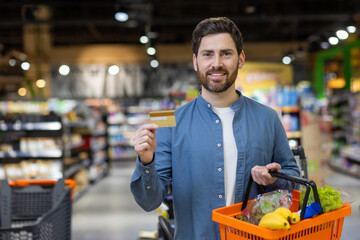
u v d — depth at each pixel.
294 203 1.62
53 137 7.29
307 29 18.28
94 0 12.48
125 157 15.03
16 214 3.31
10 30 17.42
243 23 17.38
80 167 8.72
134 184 1.49
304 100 15.32
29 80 15.89
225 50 1.57
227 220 1.36
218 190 1.63
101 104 15.08
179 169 1.66
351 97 10.80
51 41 18.34
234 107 1.71
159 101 15.24
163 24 17.53
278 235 1.25
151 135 1.42
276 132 1.79
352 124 10.78
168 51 18.88
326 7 15.87
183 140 1.66
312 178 1.84
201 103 1.70
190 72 18.64
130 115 15.28
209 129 1.66
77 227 6.14
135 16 11.98
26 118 7.23
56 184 3.25
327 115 12.11
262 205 1.46
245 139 1.68
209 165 1.64
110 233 5.80
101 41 19.39
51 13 15.70
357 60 14.74
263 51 19.28
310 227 1.37
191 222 1.66
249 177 1.67
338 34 9.80
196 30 1.63
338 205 1.44
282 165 1.81
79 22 12.21
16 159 7.20
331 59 17.47
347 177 9.70
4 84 18.83
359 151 9.88
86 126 9.80
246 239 1.32
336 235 1.49
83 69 18.22
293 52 16.38
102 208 7.34
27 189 3.34
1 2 10.33
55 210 2.90
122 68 18.36
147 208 1.58
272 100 6.69
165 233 2.33
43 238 2.66
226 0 11.12
